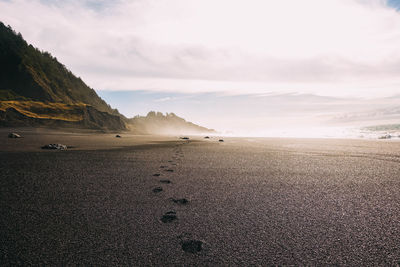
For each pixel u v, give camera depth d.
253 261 1.65
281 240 1.97
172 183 3.96
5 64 65.88
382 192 3.46
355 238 2.01
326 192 3.45
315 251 1.80
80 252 1.74
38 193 3.25
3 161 5.88
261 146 12.14
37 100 62.94
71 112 51.00
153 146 11.79
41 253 1.72
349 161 6.64
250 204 2.90
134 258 1.67
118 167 5.34
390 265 1.62
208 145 12.99
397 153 8.51
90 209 2.66
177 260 1.65
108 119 59.22
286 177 4.48
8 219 2.34
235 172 4.96
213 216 2.50
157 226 2.23
